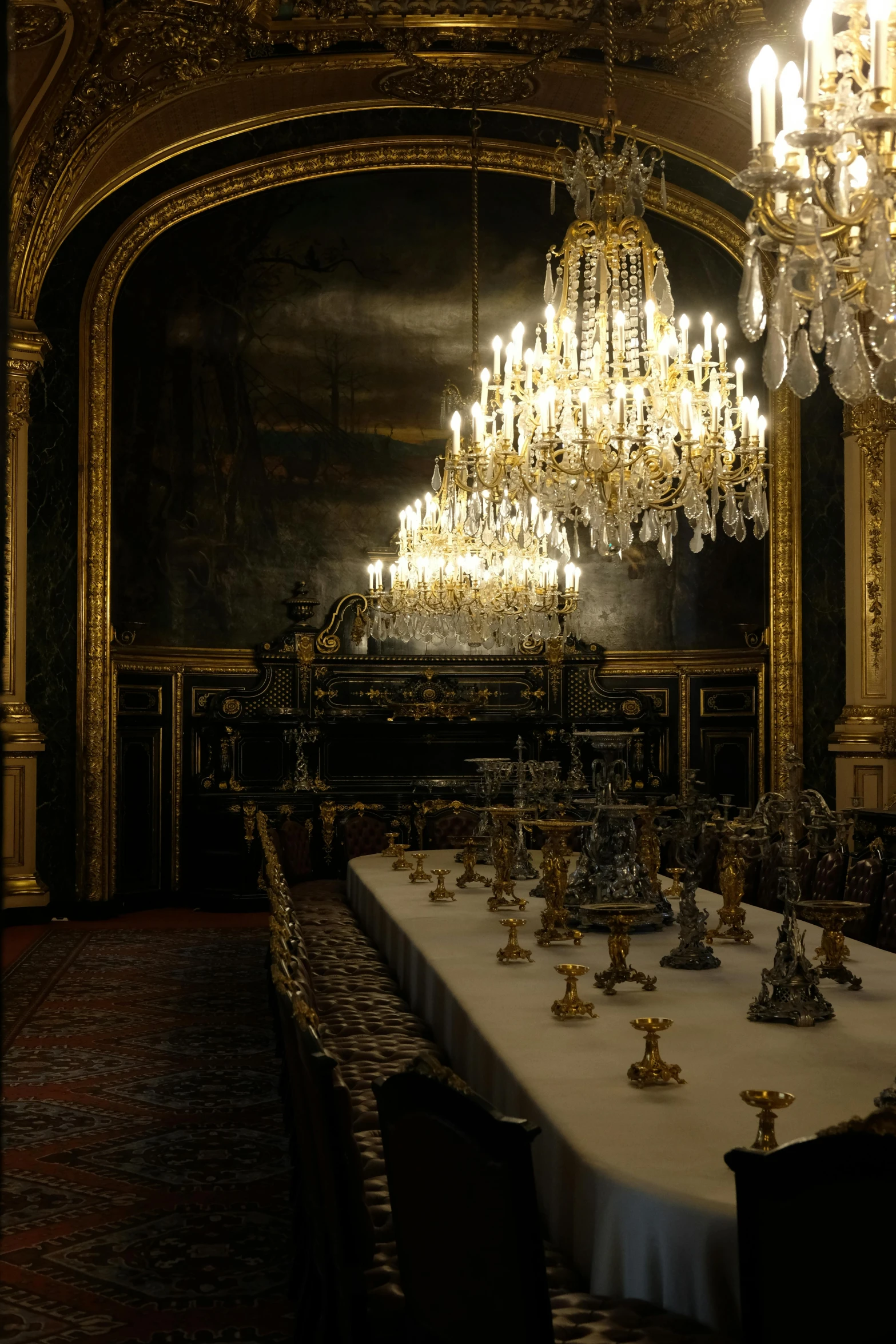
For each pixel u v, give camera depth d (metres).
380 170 12.41
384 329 13.37
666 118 11.49
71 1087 5.99
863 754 10.91
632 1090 3.05
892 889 5.91
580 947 5.05
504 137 12.37
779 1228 1.90
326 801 12.39
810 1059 3.32
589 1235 2.57
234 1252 4.06
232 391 12.90
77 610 11.66
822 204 3.77
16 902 10.99
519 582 9.10
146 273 12.14
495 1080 3.42
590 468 6.25
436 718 12.93
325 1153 2.56
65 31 9.22
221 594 12.90
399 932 5.63
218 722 12.50
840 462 11.95
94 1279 3.86
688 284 12.81
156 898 12.38
